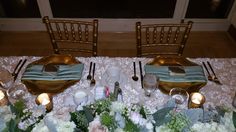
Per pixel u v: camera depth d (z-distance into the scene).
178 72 1.40
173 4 3.28
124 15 3.34
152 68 1.43
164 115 0.92
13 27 3.39
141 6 3.36
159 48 2.97
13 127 0.90
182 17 3.33
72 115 0.95
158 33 3.18
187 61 1.52
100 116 0.89
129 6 3.36
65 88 1.33
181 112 0.96
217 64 1.55
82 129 0.91
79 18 3.33
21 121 0.95
